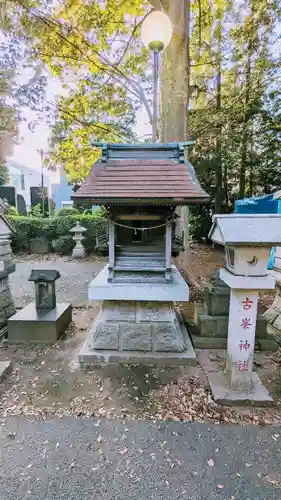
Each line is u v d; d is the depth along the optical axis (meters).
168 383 2.51
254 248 2.10
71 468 1.65
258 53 6.90
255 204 6.51
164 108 4.85
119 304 2.98
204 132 7.87
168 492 1.51
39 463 1.68
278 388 2.46
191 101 8.75
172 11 4.55
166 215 2.75
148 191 2.47
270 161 9.64
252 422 2.03
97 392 2.38
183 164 2.71
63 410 2.14
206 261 8.65
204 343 3.18
